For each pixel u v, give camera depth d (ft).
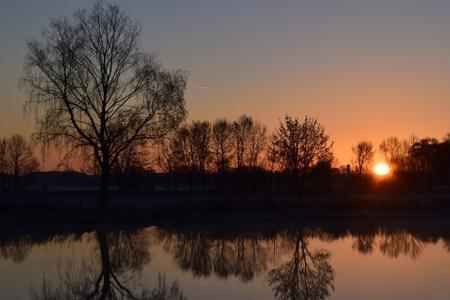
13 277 80.33
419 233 143.74
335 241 125.90
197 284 75.00
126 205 168.45
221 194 272.10
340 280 77.15
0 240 124.26
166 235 135.74
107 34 148.77
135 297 67.26
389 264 91.71
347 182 336.70
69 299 66.33
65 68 144.87
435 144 378.32
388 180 333.62
